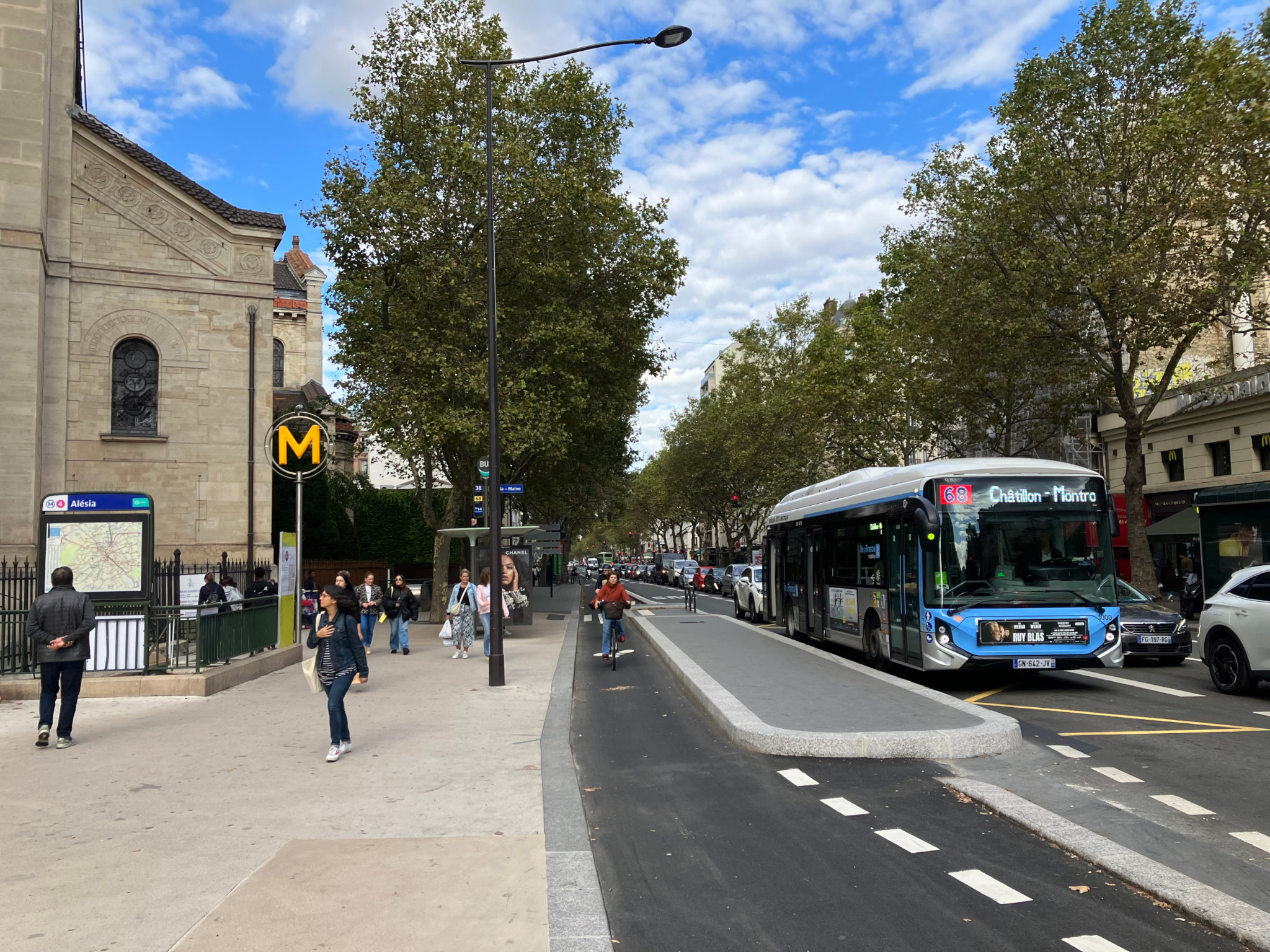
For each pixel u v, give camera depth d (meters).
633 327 28.84
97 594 12.39
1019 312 22.45
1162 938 4.11
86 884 4.73
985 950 3.99
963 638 11.50
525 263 24.05
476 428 22.64
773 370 52.72
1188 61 20.92
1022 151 22.52
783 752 7.92
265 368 25.28
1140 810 6.19
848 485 16.47
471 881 4.74
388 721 9.95
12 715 10.48
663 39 14.11
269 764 7.73
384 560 38.62
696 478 62.72
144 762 7.84
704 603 38.44
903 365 30.92
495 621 12.98
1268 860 5.18
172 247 24.53
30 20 21.72
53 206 23.20
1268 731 8.97
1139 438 22.19
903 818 6.02
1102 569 11.79
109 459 23.59
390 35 24.19
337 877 4.80
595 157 26.09
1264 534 15.91
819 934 4.17
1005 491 11.91
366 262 24.84
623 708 11.13
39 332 21.42
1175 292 19.34
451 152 23.06
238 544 24.45
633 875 5.01
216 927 4.14
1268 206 16.39
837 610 16.31
